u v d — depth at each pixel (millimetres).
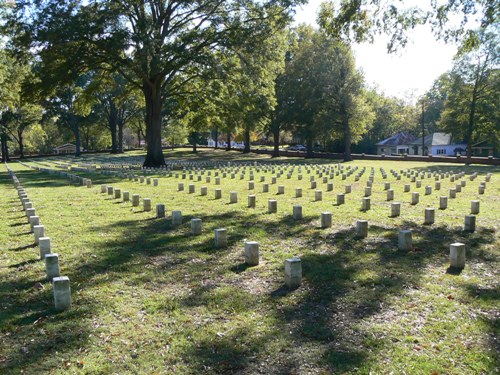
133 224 11070
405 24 17188
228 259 7906
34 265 7621
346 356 4430
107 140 95875
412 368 4188
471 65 45406
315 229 10227
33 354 4562
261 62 32500
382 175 25469
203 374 4184
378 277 6785
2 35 29156
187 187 19703
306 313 5512
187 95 38000
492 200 14766
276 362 4355
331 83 46875
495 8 15914
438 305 5684
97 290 6398
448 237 9344
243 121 40375
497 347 4594
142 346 4719
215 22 30844
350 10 17219
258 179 23453
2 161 68312
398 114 90188
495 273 6961
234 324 5230
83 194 17250
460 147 72812
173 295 6203
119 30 27078
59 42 26922
